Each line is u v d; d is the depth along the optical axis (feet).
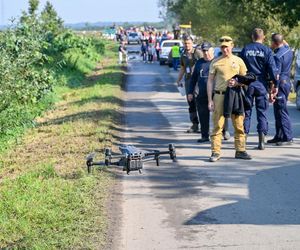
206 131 63.16
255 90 56.59
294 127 73.82
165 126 75.36
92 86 132.05
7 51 67.36
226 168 50.72
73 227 34.76
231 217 37.45
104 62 228.84
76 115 85.10
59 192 41.57
